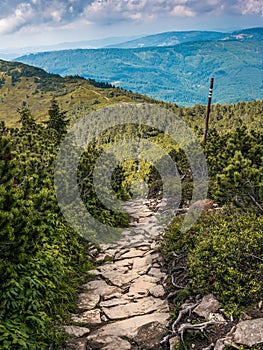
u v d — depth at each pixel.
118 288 8.96
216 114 71.94
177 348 6.02
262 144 11.95
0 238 5.19
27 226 5.72
